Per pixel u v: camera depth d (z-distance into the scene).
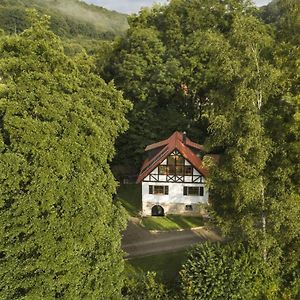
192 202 37.66
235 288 22.03
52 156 17.75
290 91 20.41
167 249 31.81
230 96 20.61
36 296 17.30
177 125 45.28
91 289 19.36
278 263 23.06
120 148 45.78
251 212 22.23
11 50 24.58
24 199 17.14
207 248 24.06
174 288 23.97
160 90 44.06
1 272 17.30
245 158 20.66
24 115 18.06
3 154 17.23
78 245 18.00
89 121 20.28
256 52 19.86
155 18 51.66
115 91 28.64
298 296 23.17
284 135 20.95
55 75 22.33
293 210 20.31
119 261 21.16
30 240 17.19
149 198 38.31
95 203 18.92
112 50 52.03
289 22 20.52
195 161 37.16
